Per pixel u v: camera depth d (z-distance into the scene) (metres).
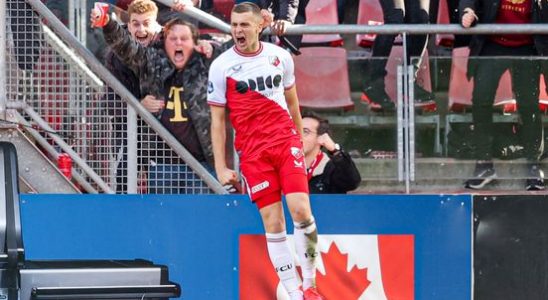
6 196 16.27
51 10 24.22
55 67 22.97
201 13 23.89
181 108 23.89
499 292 24.31
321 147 24.23
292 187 20.84
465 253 24.20
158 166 23.72
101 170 23.45
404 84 24.25
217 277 23.78
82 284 15.45
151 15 23.94
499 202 24.23
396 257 24.06
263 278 23.83
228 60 21.23
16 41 22.73
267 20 24.02
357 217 23.94
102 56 23.92
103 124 23.30
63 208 23.25
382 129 24.33
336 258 23.94
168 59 23.78
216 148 21.61
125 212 23.45
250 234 23.78
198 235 23.69
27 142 22.89
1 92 22.48
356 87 24.23
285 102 21.44
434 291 24.16
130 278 15.66
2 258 15.34
